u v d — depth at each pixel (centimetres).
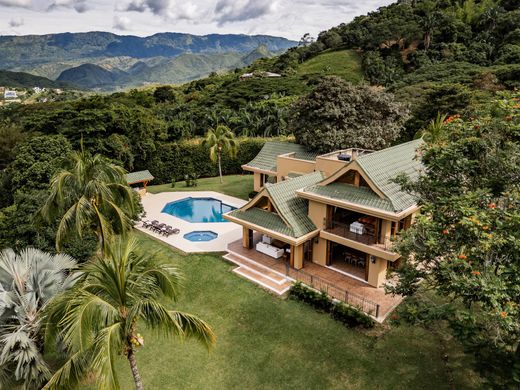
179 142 5272
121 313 1173
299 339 1773
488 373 1287
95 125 4628
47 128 5103
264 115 6762
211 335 1202
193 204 4219
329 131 3572
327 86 3803
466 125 1463
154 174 5084
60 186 1917
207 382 1562
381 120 3875
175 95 12256
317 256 2462
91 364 1009
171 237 3073
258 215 2572
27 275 1531
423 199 1477
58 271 1594
